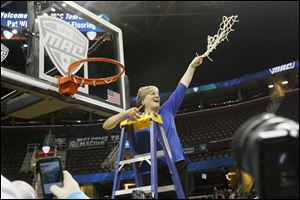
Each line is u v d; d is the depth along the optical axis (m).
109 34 3.13
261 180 0.51
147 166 2.23
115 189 2.04
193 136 16.17
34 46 2.33
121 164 2.11
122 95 2.87
